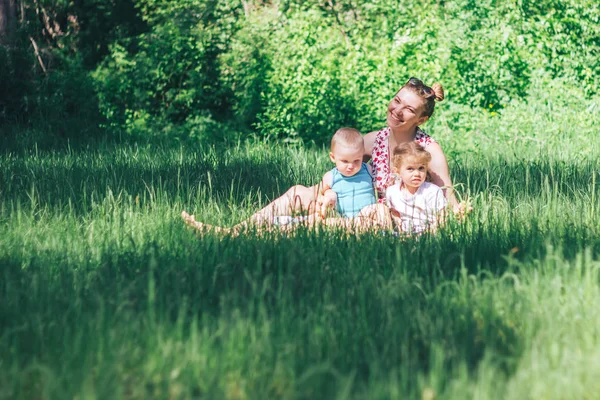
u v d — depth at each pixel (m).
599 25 16.23
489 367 3.20
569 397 3.06
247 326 3.63
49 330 3.74
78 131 14.97
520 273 4.48
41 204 6.90
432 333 3.63
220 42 15.83
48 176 8.38
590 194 7.14
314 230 5.44
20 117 15.56
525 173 8.84
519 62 15.59
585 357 3.35
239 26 15.96
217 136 14.82
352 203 6.52
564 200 6.74
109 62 16.20
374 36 16.20
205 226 5.77
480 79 15.21
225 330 3.63
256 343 3.46
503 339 3.67
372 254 4.94
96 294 4.11
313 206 6.51
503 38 15.45
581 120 13.91
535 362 3.25
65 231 5.75
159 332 3.47
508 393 3.10
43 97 15.54
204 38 15.65
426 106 6.45
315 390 3.14
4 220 6.25
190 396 3.09
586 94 15.75
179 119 16.02
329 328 3.69
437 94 6.57
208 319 3.83
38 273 4.63
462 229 5.47
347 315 3.85
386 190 6.46
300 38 14.97
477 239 5.20
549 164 9.48
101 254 5.03
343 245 5.22
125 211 6.21
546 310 3.89
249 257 4.91
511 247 5.19
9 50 16.02
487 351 3.27
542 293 4.14
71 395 3.10
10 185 7.55
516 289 4.16
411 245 5.17
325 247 5.11
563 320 3.81
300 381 3.09
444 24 15.73
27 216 6.25
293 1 16.83
